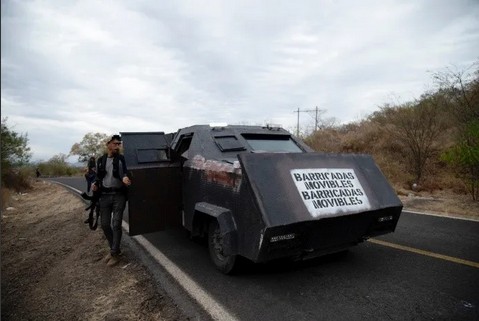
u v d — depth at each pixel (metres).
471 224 6.29
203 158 4.72
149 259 4.91
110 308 3.52
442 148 10.90
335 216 3.65
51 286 4.30
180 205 5.12
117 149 4.76
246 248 3.61
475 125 8.17
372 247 5.14
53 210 10.47
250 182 3.49
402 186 10.42
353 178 4.19
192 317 3.21
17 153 17.11
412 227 6.21
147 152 4.97
